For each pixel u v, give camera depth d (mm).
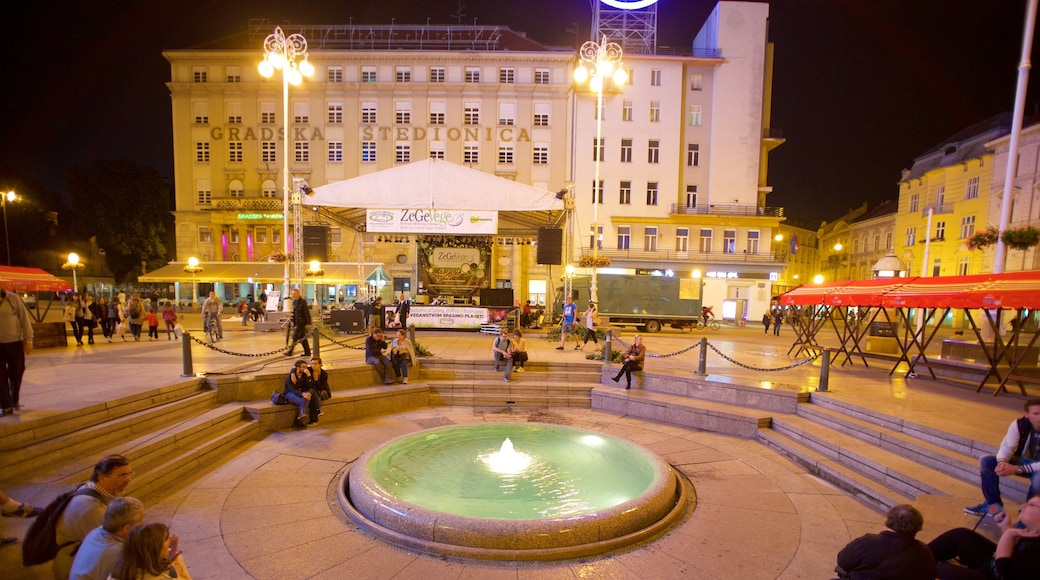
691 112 35438
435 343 15688
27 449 5500
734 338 22141
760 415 9117
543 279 34875
